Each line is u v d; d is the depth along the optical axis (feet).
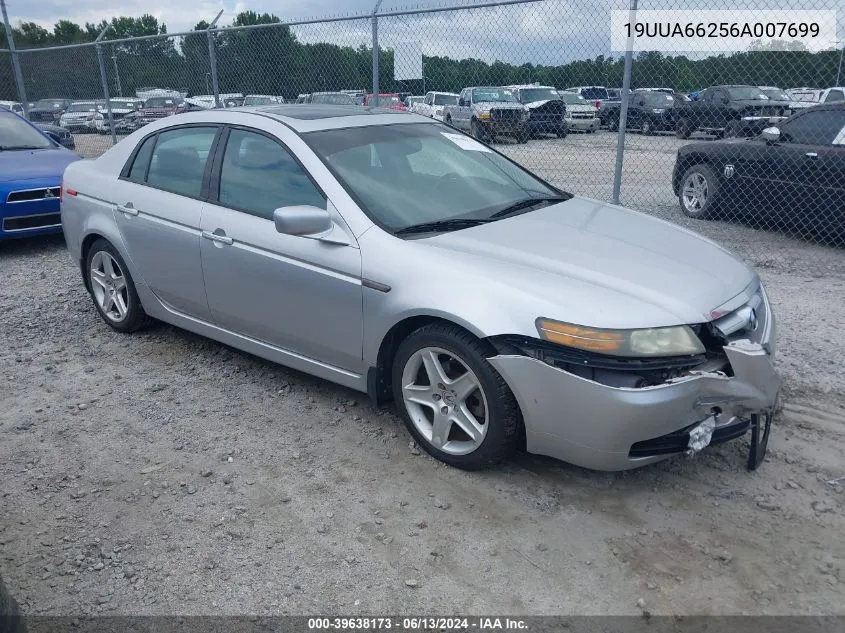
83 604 8.75
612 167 33.35
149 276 15.64
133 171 16.10
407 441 12.20
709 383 9.64
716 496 10.50
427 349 11.02
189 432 12.71
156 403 13.83
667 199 34.83
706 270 11.25
